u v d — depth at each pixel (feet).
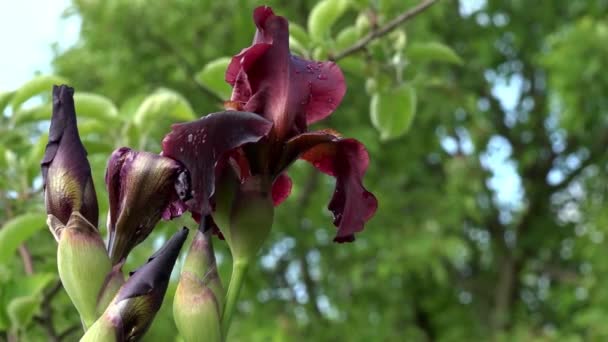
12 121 11.90
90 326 5.22
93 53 29.60
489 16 40.60
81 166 5.48
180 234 5.11
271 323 28.30
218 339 5.12
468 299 40.91
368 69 12.42
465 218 37.63
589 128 40.01
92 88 30.50
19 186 12.09
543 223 41.65
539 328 37.76
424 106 32.55
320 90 5.56
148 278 5.00
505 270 40.57
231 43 27.27
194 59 27.53
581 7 39.78
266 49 5.40
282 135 5.37
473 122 36.01
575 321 31.86
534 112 42.42
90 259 5.24
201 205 4.94
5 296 10.43
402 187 34.19
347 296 33.83
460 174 33.37
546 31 40.65
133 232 5.28
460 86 39.11
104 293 5.21
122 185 5.27
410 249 30.71
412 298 37.65
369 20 12.53
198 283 5.12
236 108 5.38
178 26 27.35
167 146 5.04
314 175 29.89
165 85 28.04
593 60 32.40
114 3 26.89
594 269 34.01
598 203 38.70
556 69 34.27
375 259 32.71
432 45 12.66
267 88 5.38
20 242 10.18
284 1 29.66
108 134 12.21
